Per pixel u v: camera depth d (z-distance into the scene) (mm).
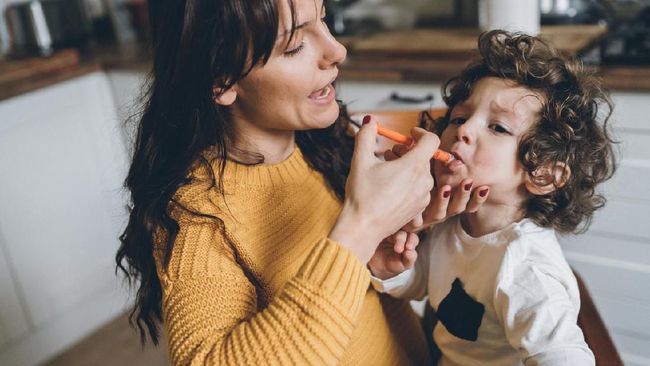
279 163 1029
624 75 1639
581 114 1004
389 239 1022
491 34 1096
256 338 754
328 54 893
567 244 1887
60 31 2506
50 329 2350
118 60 2387
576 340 881
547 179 979
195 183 936
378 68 1966
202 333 804
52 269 2328
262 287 941
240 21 815
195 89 892
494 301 960
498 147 968
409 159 820
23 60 2381
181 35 853
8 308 2195
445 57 1986
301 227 1009
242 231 935
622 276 1849
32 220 2234
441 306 1058
